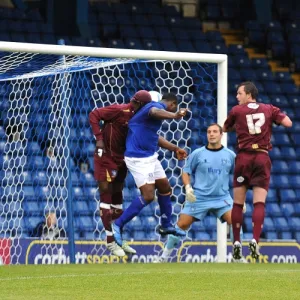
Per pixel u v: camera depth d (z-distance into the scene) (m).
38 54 34.03
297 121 57.97
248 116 29.58
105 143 30.66
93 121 30.20
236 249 29.62
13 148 44.62
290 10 67.31
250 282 20.17
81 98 48.31
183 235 31.38
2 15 59.84
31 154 43.75
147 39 61.72
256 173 29.45
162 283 19.91
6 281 20.28
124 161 30.62
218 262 31.69
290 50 64.00
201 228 44.03
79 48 33.38
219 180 32.41
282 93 60.16
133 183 42.69
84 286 19.27
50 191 38.62
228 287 19.16
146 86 54.09
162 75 54.81
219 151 32.44
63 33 61.16
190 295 17.64
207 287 19.14
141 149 29.81
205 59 34.50
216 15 66.44
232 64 61.16
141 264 27.89
